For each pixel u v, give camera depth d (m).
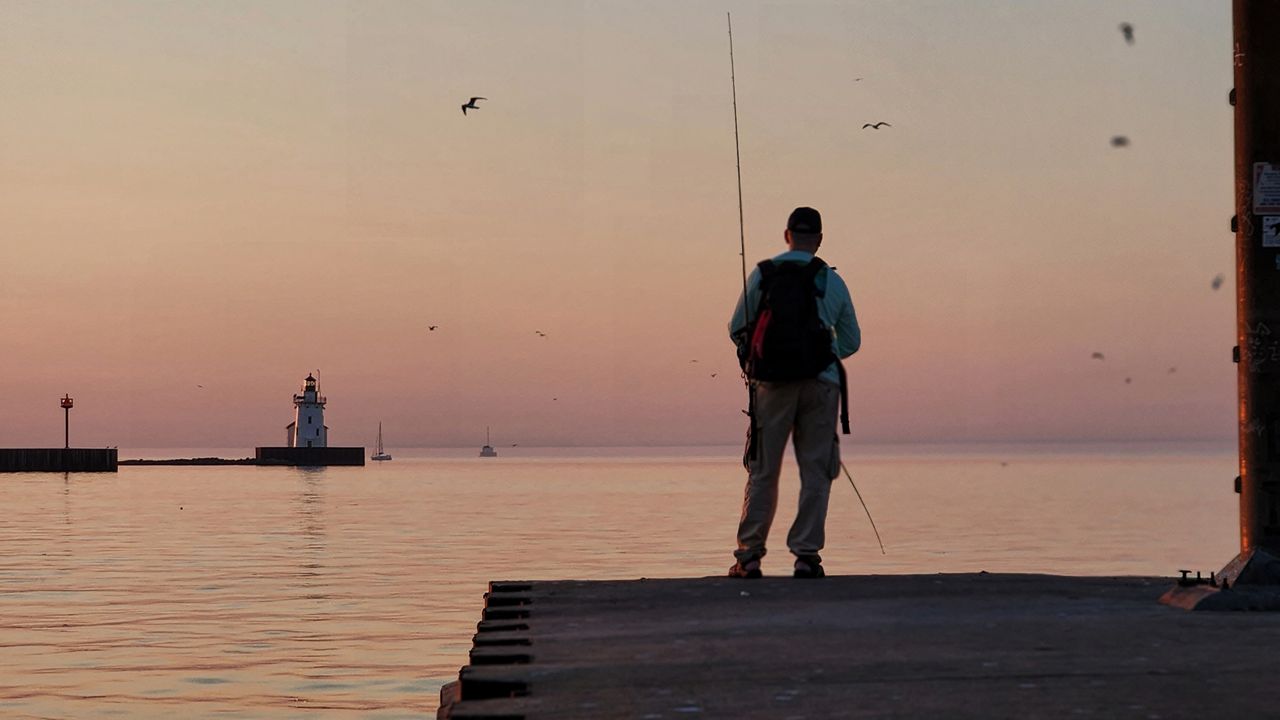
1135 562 59.84
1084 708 4.00
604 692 4.41
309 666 27.38
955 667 4.80
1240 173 7.07
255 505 111.00
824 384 7.96
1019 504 133.75
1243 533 6.94
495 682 4.61
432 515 99.31
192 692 24.30
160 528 79.25
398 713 22.30
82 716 21.91
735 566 8.24
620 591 7.44
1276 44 7.00
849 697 4.27
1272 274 6.93
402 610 37.91
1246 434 6.94
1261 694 4.19
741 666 4.89
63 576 48.47
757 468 8.11
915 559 60.69
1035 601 6.73
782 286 7.95
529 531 79.12
